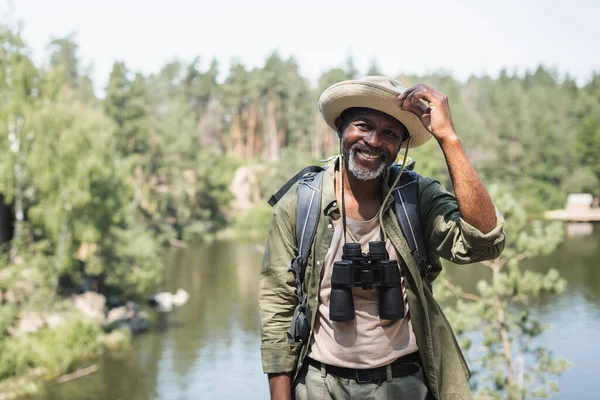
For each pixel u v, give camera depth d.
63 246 31.44
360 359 2.35
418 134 2.42
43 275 30.06
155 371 23.81
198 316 33.28
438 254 2.38
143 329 30.56
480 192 2.14
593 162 93.06
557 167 94.00
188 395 21.14
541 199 89.50
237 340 28.20
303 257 2.41
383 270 2.28
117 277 36.31
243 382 22.33
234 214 84.94
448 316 13.60
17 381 22.08
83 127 32.47
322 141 103.25
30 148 31.64
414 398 2.37
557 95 110.31
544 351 13.23
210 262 53.38
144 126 76.81
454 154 2.17
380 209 2.38
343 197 2.37
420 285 2.35
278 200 2.53
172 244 67.75
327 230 2.41
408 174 2.49
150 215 70.94
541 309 28.88
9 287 28.58
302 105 102.88
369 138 2.33
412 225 2.37
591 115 103.81
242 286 41.44
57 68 33.00
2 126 30.94
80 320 26.45
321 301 2.41
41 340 24.36
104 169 33.44
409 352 2.38
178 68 113.94
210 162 82.81
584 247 50.47
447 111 2.21
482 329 13.58
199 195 81.19
